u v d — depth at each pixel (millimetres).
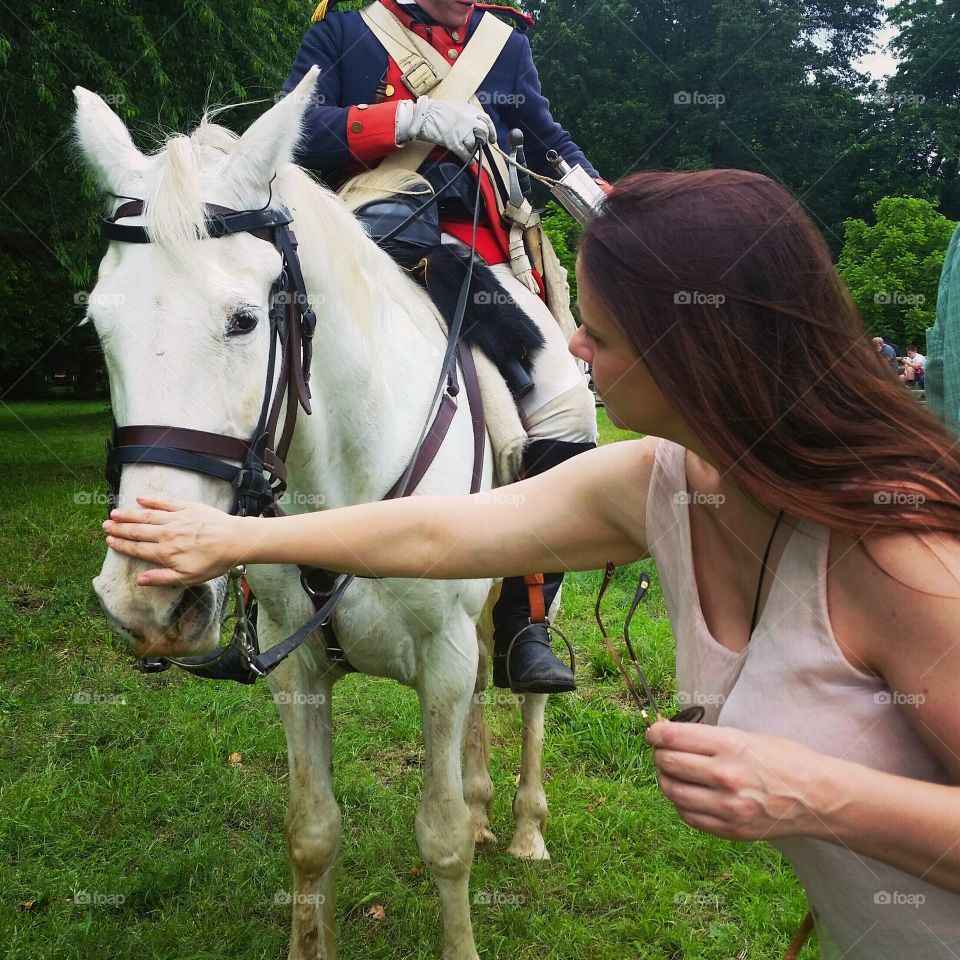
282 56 8445
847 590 922
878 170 19828
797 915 2475
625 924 2484
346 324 1813
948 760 878
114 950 2352
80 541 5805
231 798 3043
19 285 11336
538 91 2861
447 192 2436
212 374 1405
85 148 1606
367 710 3668
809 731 954
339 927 2465
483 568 1287
